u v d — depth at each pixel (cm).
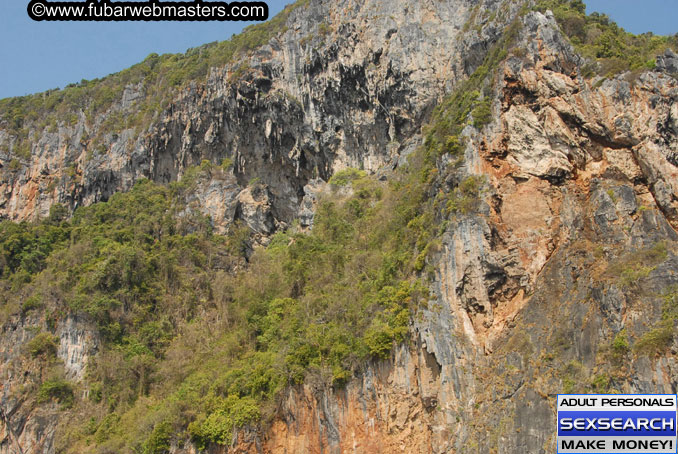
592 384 4328
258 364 5438
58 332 6756
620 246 4741
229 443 5122
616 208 4875
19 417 6394
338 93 7444
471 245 4928
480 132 5284
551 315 4691
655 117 5069
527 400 4456
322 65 7562
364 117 7362
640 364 4219
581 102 5238
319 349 5194
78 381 6500
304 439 5025
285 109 7594
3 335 6850
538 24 5500
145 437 5512
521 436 4381
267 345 5784
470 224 4981
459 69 6900
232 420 5169
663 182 4897
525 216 5025
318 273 6103
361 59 7350
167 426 5381
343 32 7506
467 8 7281
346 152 7469
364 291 5441
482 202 5034
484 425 4512
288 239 7262
